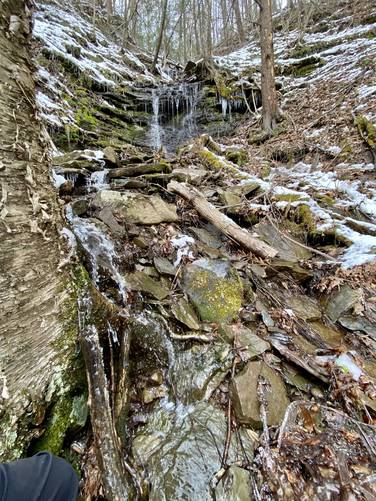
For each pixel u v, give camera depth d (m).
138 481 1.62
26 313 1.54
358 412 2.04
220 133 10.42
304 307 2.98
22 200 1.58
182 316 2.55
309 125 7.62
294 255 3.63
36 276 1.62
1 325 1.42
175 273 2.99
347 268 3.26
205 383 2.15
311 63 11.59
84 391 1.83
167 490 1.62
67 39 10.42
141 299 2.64
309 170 5.98
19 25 1.63
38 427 1.55
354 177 5.05
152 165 4.90
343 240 3.65
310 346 2.53
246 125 9.96
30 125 1.72
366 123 5.80
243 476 1.65
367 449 1.82
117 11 23.91
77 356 1.82
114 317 2.14
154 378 2.20
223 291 2.74
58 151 5.73
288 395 2.15
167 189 4.23
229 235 3.56
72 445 1.71
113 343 2.10
